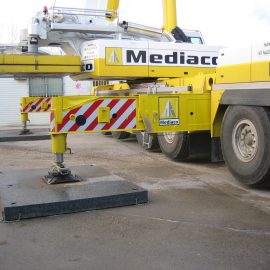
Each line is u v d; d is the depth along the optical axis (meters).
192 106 6.78
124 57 9.45
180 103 6.64
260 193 5.89
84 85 20.84
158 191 6.00
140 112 6.06
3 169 7.88
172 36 11.33
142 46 9.58
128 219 4.75
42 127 17.22
